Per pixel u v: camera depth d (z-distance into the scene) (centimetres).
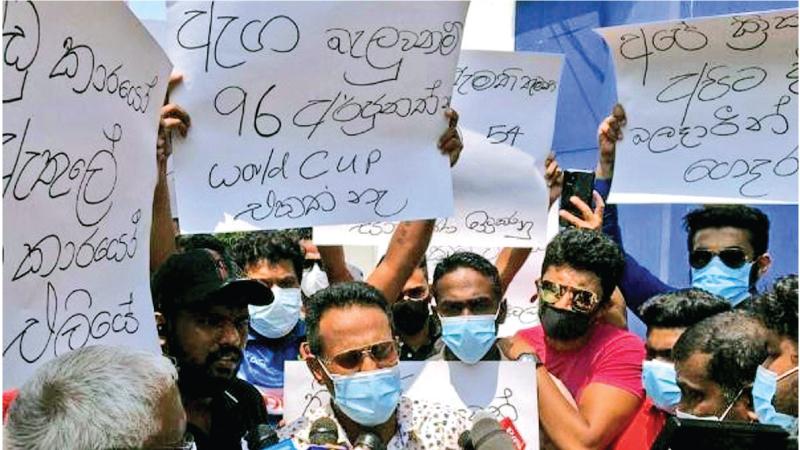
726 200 323
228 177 263
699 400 254
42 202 197
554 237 327
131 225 221
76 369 154
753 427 182
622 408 310
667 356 302
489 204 335
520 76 335
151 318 222
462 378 299
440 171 280
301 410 288
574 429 303
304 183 270
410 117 278
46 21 195
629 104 330
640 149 330
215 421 248
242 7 261
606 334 328
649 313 309
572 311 316
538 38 835
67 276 204
